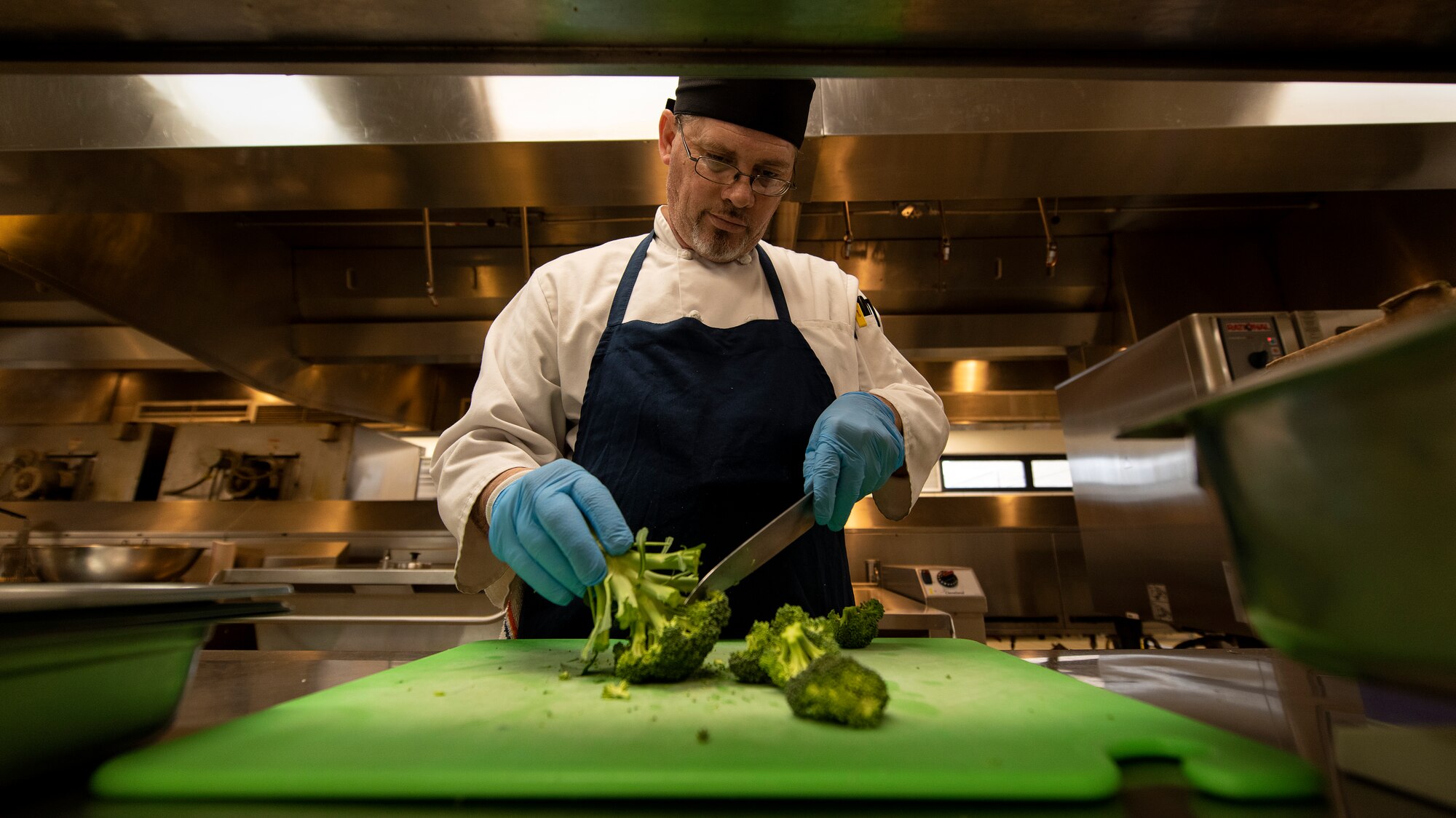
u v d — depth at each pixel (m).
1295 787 0.56
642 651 0.93
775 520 1.15
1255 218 3.77
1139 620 2.80
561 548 1.03
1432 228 3.02
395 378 4.40
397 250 3.84
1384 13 0.91
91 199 2.28
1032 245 3.91
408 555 3.59
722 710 0.78
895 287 3.90
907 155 2.18
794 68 0.98
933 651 1.19
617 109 2.05
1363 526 0.45
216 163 2.11
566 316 1.47
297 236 3.74
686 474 1.29
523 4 0.86
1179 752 0.65
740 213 1.42
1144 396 2.62
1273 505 0.52
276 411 4.66
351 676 1.12
